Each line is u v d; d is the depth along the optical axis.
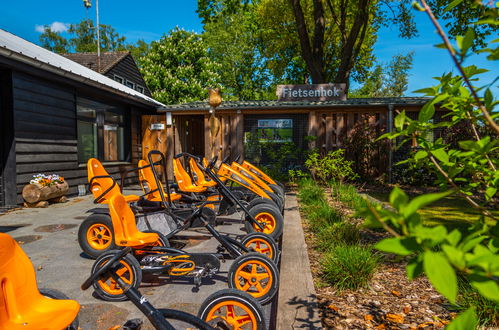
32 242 4.82
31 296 1.85
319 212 5.80
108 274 2.64
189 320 1.72
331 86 12.38
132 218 3.27
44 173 8.09
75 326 2.14
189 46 29.17
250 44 31.66
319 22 17.09
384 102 11.29
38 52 9.47
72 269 3.72
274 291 2.72
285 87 12.58
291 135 12.50
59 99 8.56
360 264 3.16
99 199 4.25
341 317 2.56
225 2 15.83
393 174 11.09
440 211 6.48
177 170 5.61
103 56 21.14
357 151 11.19
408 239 0.66
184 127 13.90
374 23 20.97
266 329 2.08
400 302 2.80
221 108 12.02
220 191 4.38
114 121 11.41
